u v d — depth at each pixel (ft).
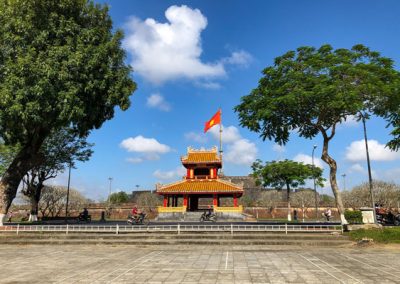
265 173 169.48
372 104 80.33
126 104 93.66
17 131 88.07
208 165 178.50
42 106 77.97
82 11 92.32
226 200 251.39
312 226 78.89
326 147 86.02
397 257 52.70
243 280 35.76
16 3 81.15
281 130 92.38
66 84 80.07
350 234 72.28
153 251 61.11
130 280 35.99
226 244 69.21
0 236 75.25
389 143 84.43
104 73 89.45
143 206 211.41
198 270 41.57
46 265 46.16
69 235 75.00
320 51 83.76
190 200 186.60
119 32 95.04
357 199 229.04
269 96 85.71
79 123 91.50
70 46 83.35
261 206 215.31
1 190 88.38
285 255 55.06
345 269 42.11
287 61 83.30
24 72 75.87
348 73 74.74
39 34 81.25
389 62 79.87
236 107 92.48
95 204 213.25
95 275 38.83
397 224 115.65
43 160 97.09
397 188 223.10
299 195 242.58
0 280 36.47
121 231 77.51
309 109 83.66
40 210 195.72
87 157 144.25
